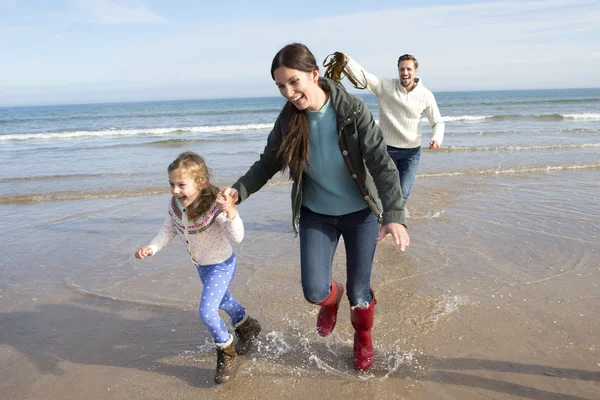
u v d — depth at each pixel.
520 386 2.80
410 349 3.26
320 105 2.59
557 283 4.27
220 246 3.04
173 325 3.75
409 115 5.73
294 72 2.39
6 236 6.16
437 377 2.93
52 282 4.63
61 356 3.33
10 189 9.02
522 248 5.20
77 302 4.18
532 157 11.50
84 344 3.49
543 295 4.03
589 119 25.20
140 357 3.30
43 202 8.16
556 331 3.43
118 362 3.24
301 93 2.46
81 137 21.88
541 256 4.94
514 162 10.82
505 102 57.22
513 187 8.30
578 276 4.41
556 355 3.12
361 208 2.80
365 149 2.62
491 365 3.03
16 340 3.56
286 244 5.61
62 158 13.41
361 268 2.84
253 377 3.01
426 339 3.38
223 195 2.63
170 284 4.53
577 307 3.80
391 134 5.81
